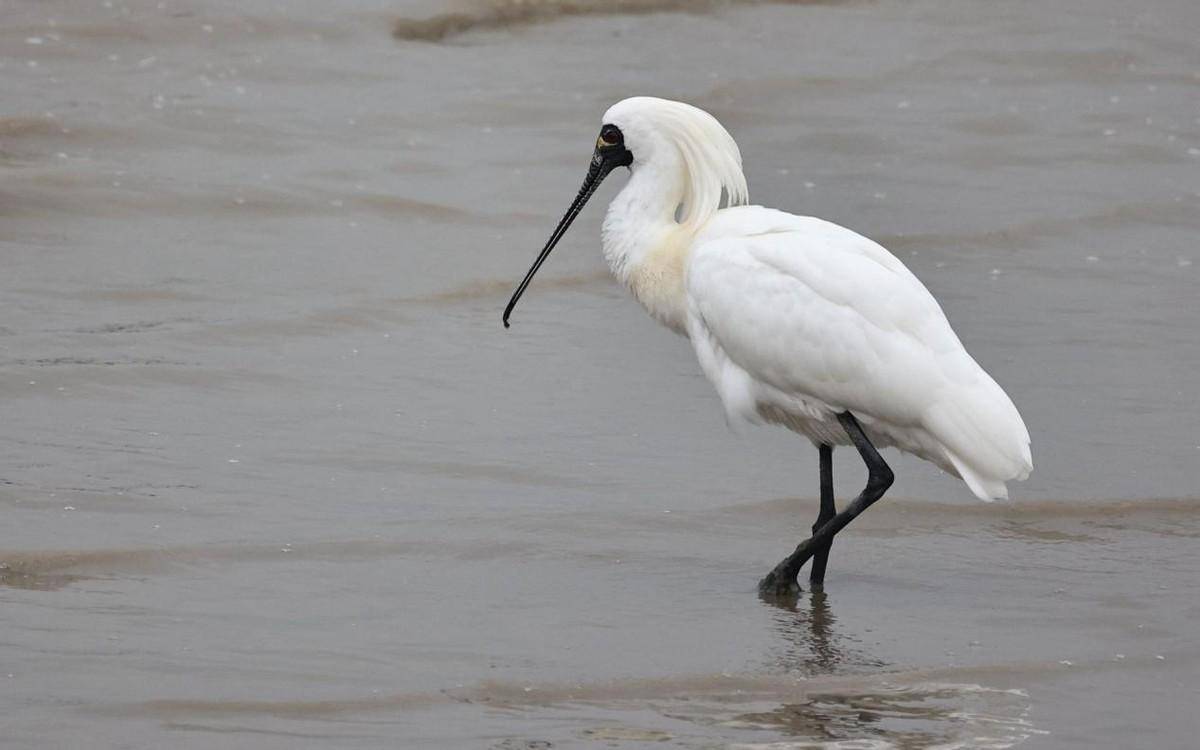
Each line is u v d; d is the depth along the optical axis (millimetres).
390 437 14891
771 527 13445
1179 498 14031
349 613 11438
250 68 27188
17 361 16156
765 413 12719
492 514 13281
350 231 20984
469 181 23062
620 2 32656
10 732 9555
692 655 10984
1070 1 34875
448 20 30422
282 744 9586
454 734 9781
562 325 18344
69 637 10828
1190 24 33625
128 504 13109
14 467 13719
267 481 13781
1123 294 19797
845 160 25156
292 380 16219
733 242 12422
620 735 9844
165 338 17109
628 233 13141
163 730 9688
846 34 32438
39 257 19469
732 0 33688
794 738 9852
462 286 19219
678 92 28188
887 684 10578
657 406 16094
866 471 14703
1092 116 27953
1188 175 25016
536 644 11055
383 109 25906
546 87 27812
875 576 12570
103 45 27422
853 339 11828
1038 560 12906
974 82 29859
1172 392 16578
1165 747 9867
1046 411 16000
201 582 11852
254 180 22312
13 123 23422
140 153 23109
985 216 22719
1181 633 11523
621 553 12727
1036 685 10656
